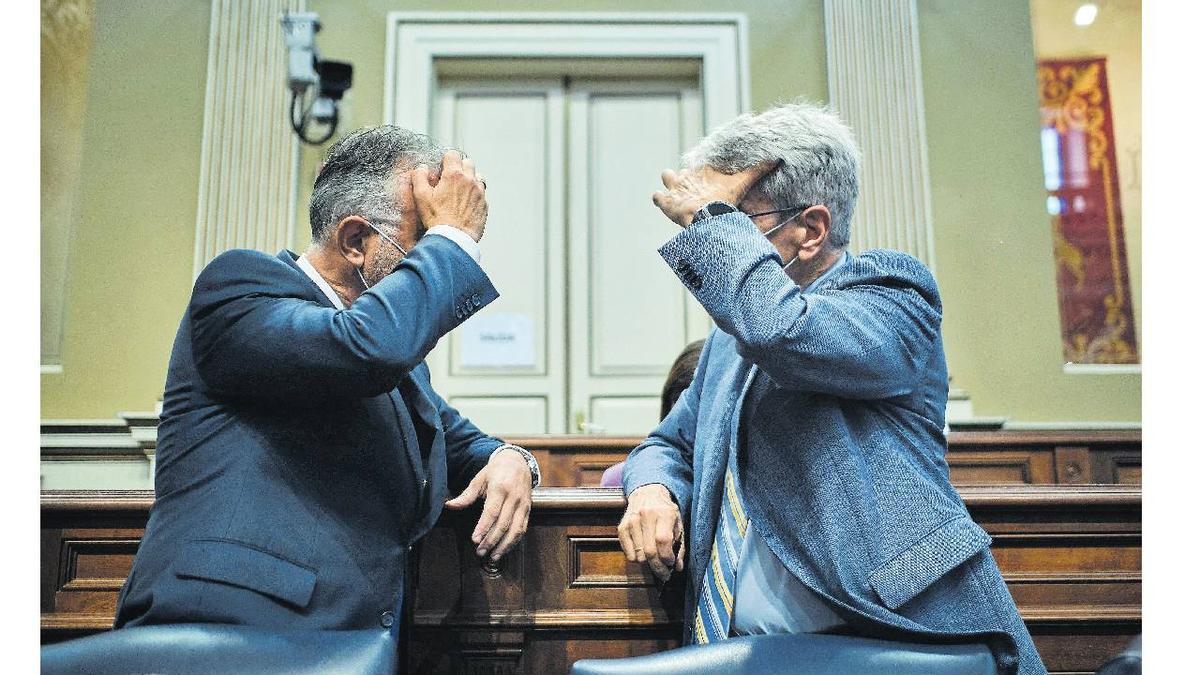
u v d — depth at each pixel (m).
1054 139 5.26
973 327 4.95
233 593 1.26
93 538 1.70
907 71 5.12
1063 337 5.04
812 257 1.49
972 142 5.13
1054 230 5.16
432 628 1.61
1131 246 5.12
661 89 5.45
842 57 5.15
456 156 1.50
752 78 5.21
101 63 5.08
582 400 5.09
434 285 1.35
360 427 1.41
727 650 1.23
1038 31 5.37
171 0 5.15
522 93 5.42
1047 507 1.71
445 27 5.19
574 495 1.64
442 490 1.51
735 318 1.29
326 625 1.29
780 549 1.36
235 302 1.34
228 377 1.33
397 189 1.49
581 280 5.22
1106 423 4.86
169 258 4.93
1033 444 3.54
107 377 4.80
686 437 1.71
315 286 1.43
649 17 5.21
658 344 5.18
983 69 5.20
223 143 4.98
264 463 1.34
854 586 1.30
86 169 4.98
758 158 1.48
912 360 1.35
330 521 1.35
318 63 4.88
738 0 5.29
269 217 4.93
